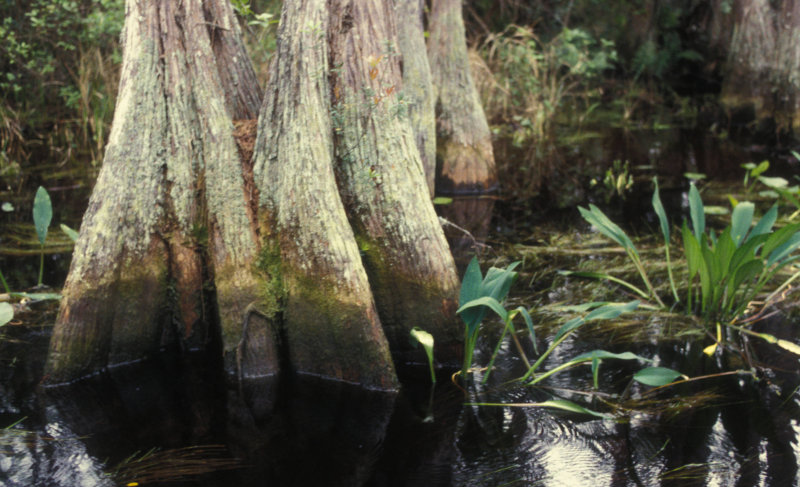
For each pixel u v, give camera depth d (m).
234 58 4.09
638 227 5.99
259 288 3.64
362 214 3.77
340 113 3.76
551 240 5.67
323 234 3.49
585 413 3.20
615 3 12.86
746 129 9.97
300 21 3.63
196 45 3.75
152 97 3.69
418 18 6.51
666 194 7.07
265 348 3.61
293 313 3.61
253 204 3.72
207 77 3.76
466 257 5.30
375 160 3.74
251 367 3.60
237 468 2.79
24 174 7.56
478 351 3.85
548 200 6.95
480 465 2.81
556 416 3.18
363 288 3.46
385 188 3.72
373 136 3.75
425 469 2.78
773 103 9.35
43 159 8.13
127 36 3.74
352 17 3.77
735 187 7.27
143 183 3.67
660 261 5.11
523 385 3.48
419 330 3.72
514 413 3.22
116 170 3.63
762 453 2.86
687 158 8.75
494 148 9.27
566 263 5.16
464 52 7.19
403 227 3.71
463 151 7.23
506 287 3.47
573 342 3.93
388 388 3.44
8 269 4.89
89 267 3.54
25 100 8.87
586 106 12.16
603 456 2.86
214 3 4.02
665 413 3.19
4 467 2.75
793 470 2.73
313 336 3.57
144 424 3.13
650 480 2.68
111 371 3.64
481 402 3.33
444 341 3.72
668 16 12.75
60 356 3.47
